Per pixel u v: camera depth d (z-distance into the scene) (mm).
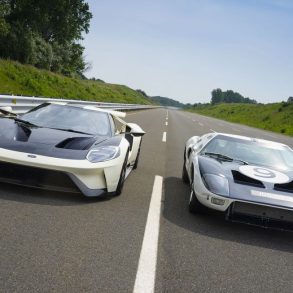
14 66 34844
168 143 13031
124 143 5297
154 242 3680
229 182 4402
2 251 2984
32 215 3883
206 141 5922
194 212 4855
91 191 4570
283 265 3607
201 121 40000
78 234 3582
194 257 3469
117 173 4797
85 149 4777
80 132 5352
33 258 2947
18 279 2596
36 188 4789
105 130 5625
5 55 35969
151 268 3092
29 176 4430
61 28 48938
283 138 26156
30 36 37875
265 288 3053
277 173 4836
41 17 43000
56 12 47125
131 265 3092
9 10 39844
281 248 4086
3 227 3465
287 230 4266
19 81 31703
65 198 4613
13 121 5309
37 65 42312
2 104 11508
